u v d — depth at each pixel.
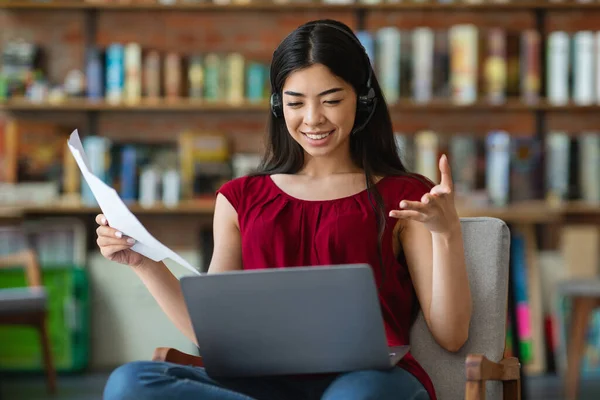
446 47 6.76
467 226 2.78
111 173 6.57
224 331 2.35
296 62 2.66
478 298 2.72
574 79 6.59
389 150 2.87
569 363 5.77
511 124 6.93
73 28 6.95
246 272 2.25
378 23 6.90
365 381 2.30
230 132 6.96
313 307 2.27
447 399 2.69
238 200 2.86
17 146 6.61
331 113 2.66
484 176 6.57
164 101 6.55
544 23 6.88
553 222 6.96
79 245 6.48
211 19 6.95
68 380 6.29
